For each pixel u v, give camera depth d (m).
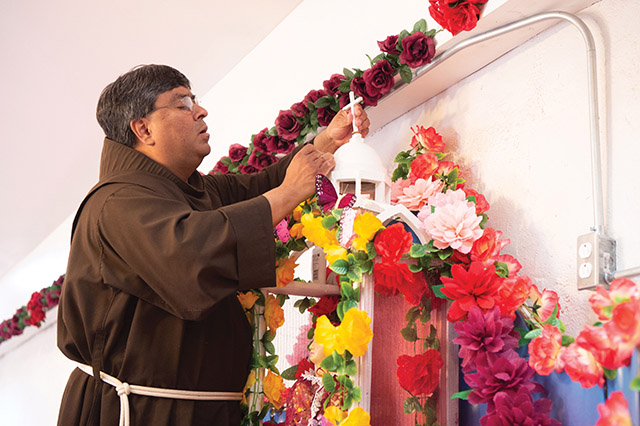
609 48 1.66
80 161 4.62
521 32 1.85
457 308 1.50
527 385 1.37
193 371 1.71
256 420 1.87
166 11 3.22
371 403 1.78
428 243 1.62
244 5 3.06
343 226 1.62
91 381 1.73
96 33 3.46
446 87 2.15
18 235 5.76
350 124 2.04
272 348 1.92
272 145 2.48
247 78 3.35
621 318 1.12
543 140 1.80
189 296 1.57
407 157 2.03
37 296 5.02
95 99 4.00
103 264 1.72
